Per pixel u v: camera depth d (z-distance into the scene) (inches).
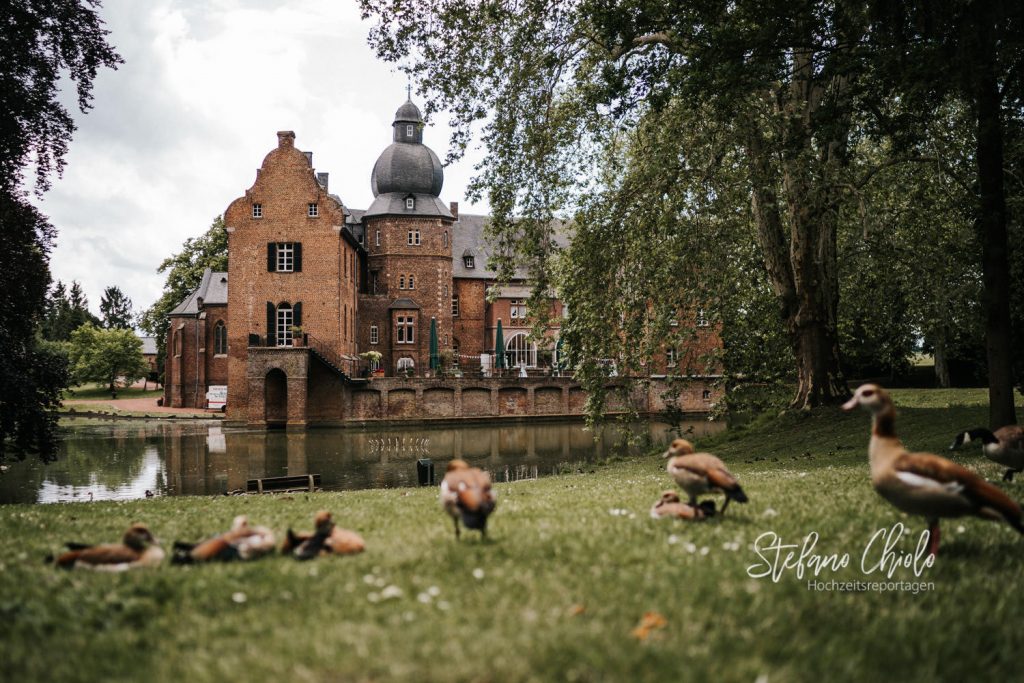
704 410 2977.4
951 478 262.2
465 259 3668.8
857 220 1130.7
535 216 1061.8
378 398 2746.1
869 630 214.2
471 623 212.8
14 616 234.8
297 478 942.4
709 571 259.3
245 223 2733.8
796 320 1171.9
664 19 811.4
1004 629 217.5
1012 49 595.2
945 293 1039.0
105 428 2490.2
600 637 200.7
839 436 1039.6
